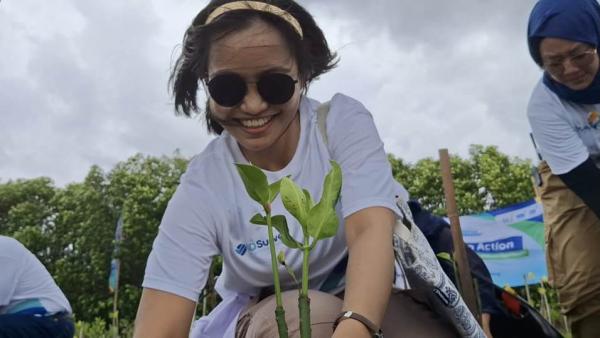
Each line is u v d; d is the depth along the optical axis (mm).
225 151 1840
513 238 7969
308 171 1764
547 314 6953
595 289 3064
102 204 23969
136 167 24609
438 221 2744
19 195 28078
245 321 1683
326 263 1779
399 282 2062
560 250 3191
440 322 1656
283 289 1840
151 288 1696
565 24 2729
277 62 1508
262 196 883
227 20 1490
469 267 2631
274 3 1657
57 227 25266
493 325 2568
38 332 2926
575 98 2906
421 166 22219
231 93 1489
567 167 2914
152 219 23234
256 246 1747
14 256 3057
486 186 20641
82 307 22359
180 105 1869
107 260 22750
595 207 2857
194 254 1732
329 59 1778
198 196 1774
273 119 1557
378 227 1504
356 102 1823
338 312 1493
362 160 1646
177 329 1667
